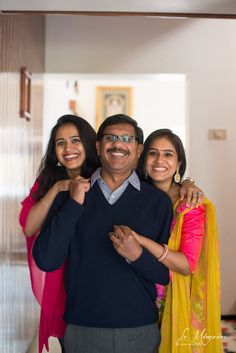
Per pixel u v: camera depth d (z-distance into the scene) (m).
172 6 2.20
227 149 4.36
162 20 4.31
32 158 3.66
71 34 4.31
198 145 4.34
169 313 1.92
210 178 4.34
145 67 4.30
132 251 1.48
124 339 1.54
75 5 2.20
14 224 2.90
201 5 2.19
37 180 2.02
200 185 4.34
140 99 7.73
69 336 1.60
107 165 1.63
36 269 2.09
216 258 1.96
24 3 2.16
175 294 1.91
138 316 1.56
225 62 4.34
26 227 1.77
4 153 2.57
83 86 7.69
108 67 4.31
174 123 7.73
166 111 7.72
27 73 3.17
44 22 4.26
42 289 2.12
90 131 1.92
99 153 1.71
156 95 7.73
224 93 4.34
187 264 1.66
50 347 3.49
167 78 4.45
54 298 2.00
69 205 1.55
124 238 1.47
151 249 1.54
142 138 1.74
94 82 7.69
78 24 4.31
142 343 1.57
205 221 1.93
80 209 1.55
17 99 2.98
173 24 4.32
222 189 4.34
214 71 4.34
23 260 3.26
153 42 4.32
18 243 3.04
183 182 2.00
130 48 4.31
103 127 1.68
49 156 1.98
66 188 1.69
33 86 3.66
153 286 1.64
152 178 1.97
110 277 1.56
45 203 1.72
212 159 4.35
